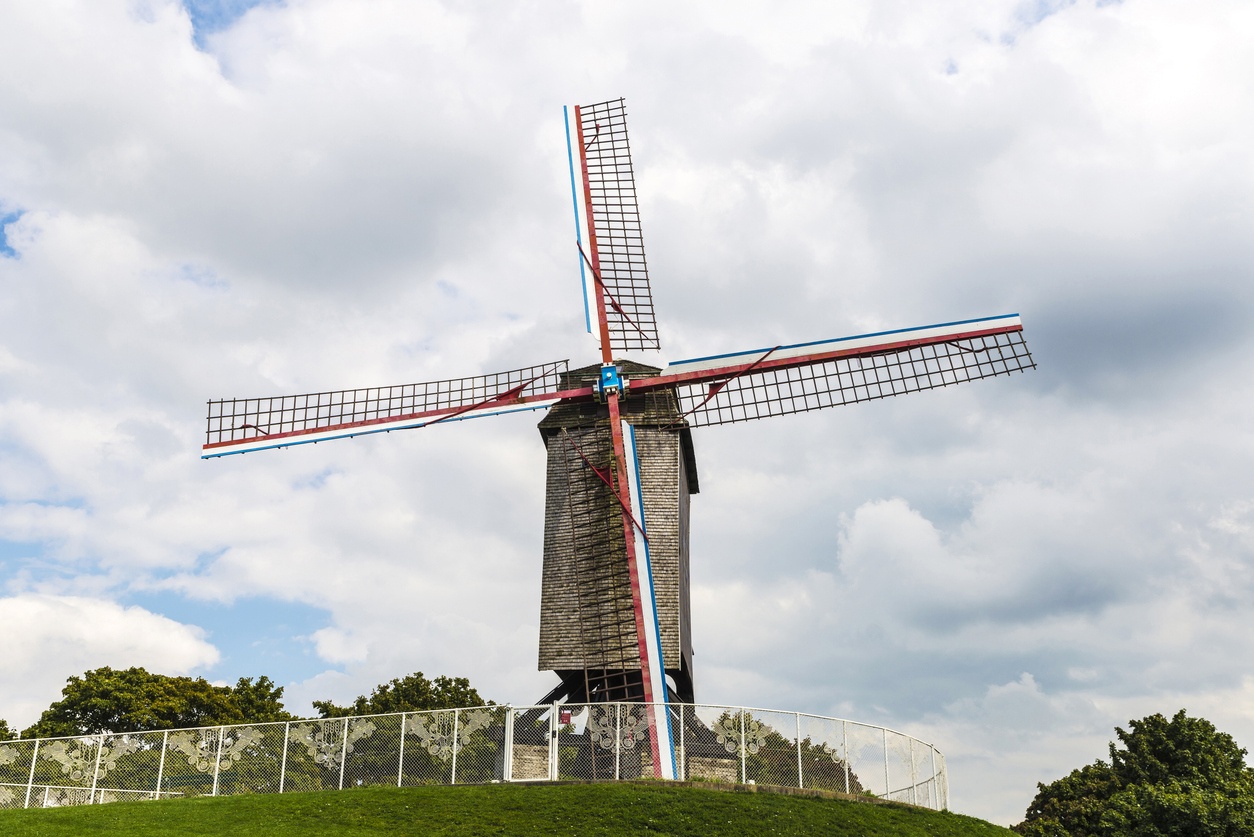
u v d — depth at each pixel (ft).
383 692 199.11
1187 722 164.86
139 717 187.11
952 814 111.65
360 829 92.12
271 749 111.24
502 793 100.68
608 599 125.29
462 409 136.15
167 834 89.71
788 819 97.60
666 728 107.76
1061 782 171.42
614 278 145.38
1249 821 133.49
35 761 114.52
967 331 137.49
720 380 135.44
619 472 129.08
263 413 137.69
